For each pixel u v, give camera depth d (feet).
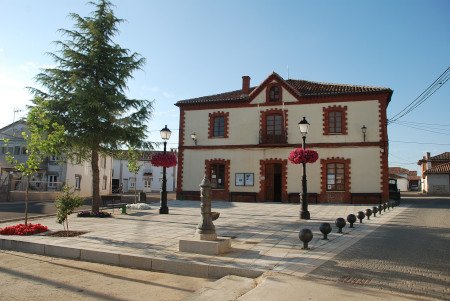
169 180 203.62
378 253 26.25
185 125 89.56
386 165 74.18
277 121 83.20
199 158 87.66
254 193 82.43
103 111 48.47
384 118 75.20
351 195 75.36
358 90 77.30
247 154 84.12
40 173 116.26
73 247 27.78
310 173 78.59
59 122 47.73
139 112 53.62
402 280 19.65
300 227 39.96
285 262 23.32
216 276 22.20
